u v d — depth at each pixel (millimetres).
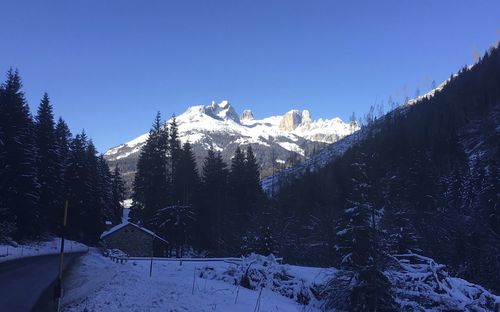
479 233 38500
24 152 47750
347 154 108875
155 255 68250
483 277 35062
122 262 34438
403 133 103438
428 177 59906
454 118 118375
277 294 23969
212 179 77562
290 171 151375
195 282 23047
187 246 75750
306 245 54531
